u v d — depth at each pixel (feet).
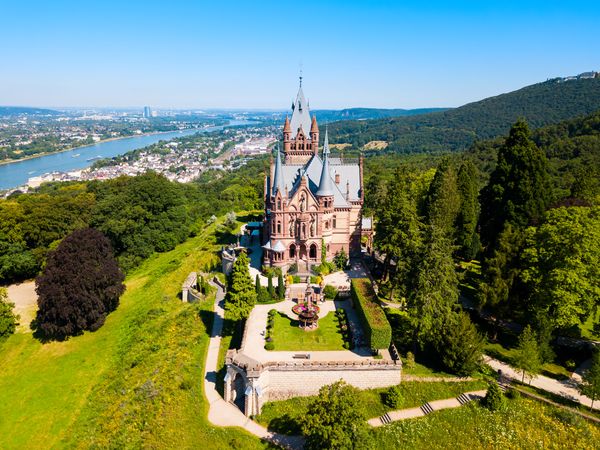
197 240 449.48
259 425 180.96
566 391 176.24
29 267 370.53
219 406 192.34
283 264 298.56
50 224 401.49
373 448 150.71
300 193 292.61
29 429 210.18
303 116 378.94
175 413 188.24
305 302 239.91
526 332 178.60
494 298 203.51
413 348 204.33
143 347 252.83
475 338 188.34
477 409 168.35
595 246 193.06
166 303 305.12
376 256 335.06
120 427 190.49
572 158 491.31
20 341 285.23
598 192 303.48
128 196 430.20
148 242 426.92
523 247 220.23
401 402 175.94
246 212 554.87
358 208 323.78
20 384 244.22
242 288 219.41
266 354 200.44
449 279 195.31
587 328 221.66
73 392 233.35
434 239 195.11
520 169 268.00
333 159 352.08
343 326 224.33
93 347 273.75
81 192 537.24
